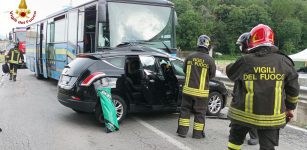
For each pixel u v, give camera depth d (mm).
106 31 10594
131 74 8109
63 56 14055
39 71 18969
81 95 7672
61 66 14383
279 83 4000
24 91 13930
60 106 10406
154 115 9242
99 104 7758
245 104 4070
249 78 4051
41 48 18375
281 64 4035
